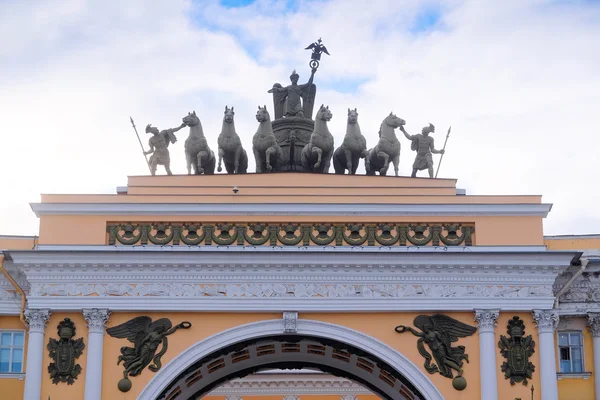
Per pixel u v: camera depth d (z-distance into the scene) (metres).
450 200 49.31
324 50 62.03
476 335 47.97
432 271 48.09
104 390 47.34
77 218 48.81
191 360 47.72
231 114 53.69
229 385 70.12
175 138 53.12
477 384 47.50
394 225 48.84
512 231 48.78
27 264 47.91
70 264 47.91
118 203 48.78
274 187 49.81
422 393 47.50
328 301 48.00
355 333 48.00
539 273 48.19
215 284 48.16
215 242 48.59
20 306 49.09
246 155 55.59
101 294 47.97
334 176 50.47
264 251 47.66
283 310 47.91
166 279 48.16
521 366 47.50
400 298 48.00
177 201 49.16
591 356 49.69
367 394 69.94
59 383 47.31
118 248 48.06
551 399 47.03
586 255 50.06
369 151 53.66
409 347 47.91
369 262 47.88
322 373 70.19
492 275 48.12
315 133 53.72
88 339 47.62
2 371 49.09
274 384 70.19
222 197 49.38
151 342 47.72
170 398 50.59
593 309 49.59
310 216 48.91
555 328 48.78
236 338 47.94
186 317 48.16
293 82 61.81
